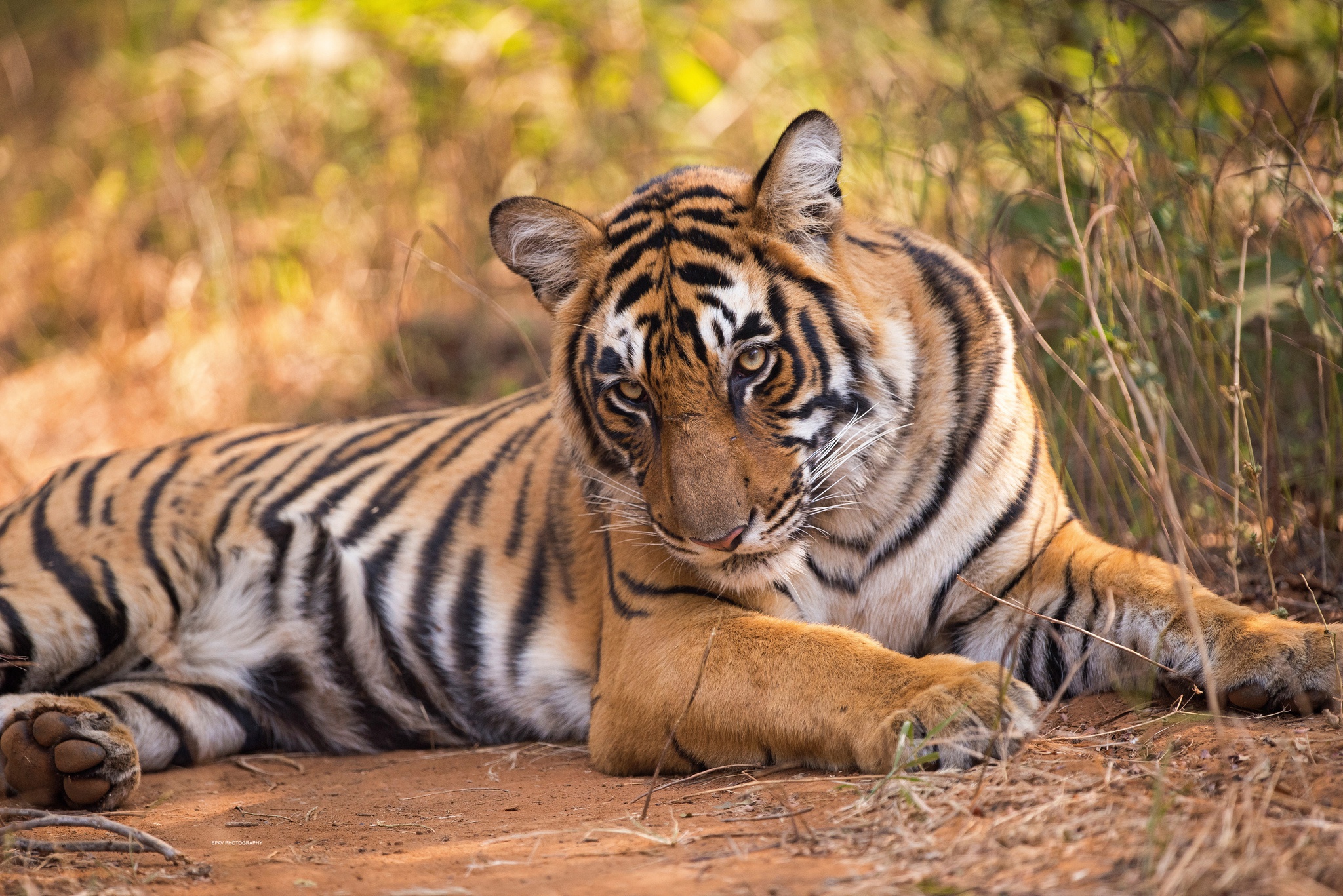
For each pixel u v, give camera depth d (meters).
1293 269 8.73
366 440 9.05
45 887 5.27
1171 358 8.71
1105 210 7.48
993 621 7.27
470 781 7.18
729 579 6.79
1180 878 4.24
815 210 6.85
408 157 16.95
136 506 8.68
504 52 17.12
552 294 7.27
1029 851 4.70
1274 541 7.83
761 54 16.98
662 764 6.79
